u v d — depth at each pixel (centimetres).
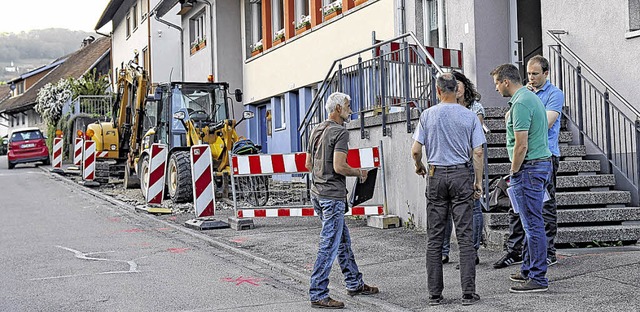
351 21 1678
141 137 2094
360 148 1185
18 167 3650
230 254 994
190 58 2806
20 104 5803
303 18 1967
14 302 730
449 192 647
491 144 1033
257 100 2308
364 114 1223
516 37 1199
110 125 2331
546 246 666
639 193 932
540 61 743
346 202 684
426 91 1054
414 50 1084
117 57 4450
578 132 1041
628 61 973
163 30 3275
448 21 1246
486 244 899
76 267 916
